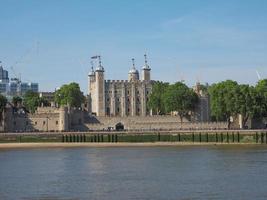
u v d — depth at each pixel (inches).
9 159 5246.1
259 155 5187.0
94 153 5940.0
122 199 2780.5
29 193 3002.0
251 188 3036.4
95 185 3270.2
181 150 6200.8
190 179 3464.6
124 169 4143.7
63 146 7445.9
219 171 3873.0
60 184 3336.6
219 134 7701.8
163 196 2842.0
